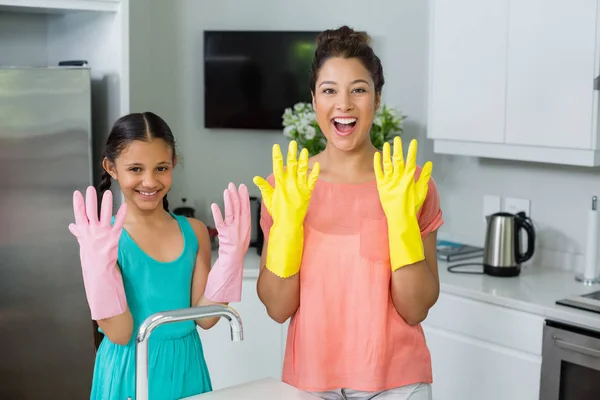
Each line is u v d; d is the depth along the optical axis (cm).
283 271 160
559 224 296
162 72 331
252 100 336
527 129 270
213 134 342
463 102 292
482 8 281
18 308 273
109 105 286
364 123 163
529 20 265
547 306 241
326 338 163
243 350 295
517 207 310
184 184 341
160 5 328
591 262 272
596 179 282
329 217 166
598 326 227
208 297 161
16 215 267
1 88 259
